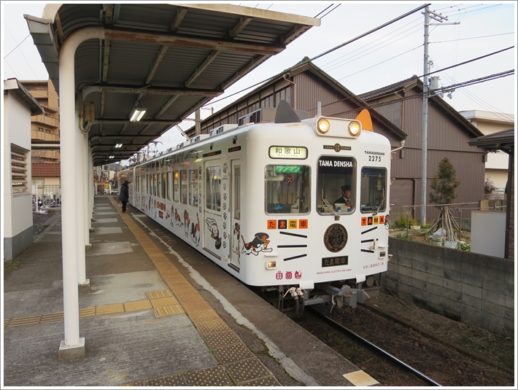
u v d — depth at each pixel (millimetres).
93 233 12445
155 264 7969
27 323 4836
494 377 5207
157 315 5086
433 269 8430
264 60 6211
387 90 19984
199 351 4082
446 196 17516
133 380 3514
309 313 6934
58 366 3764
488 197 21266
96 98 8938
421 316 8109
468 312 7621
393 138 18734
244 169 5691
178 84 7938
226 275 7117
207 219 7820
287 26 5168
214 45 5340
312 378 3566
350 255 6016
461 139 20938
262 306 5449
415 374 4879
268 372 3660
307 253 5684
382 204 6387
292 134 5582
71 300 3961
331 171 5840
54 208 21984
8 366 3771
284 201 5578
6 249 8180
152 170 15836
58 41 4273
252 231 5484
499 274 7027
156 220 14688
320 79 16547
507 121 29641
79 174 6984
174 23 4812
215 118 24984
